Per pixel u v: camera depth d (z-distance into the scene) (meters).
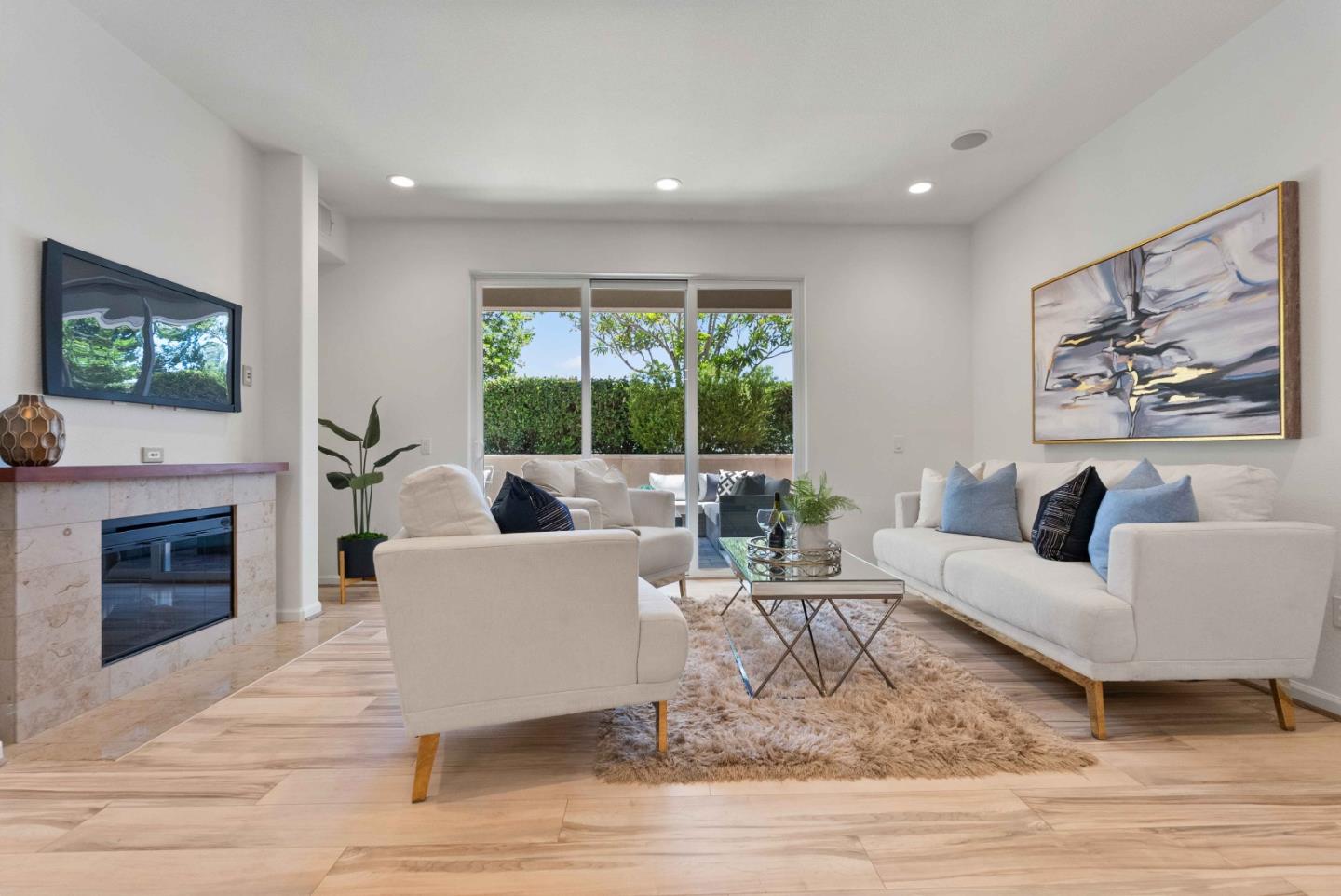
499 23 2.49
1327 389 2.24
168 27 2.50
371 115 3.18
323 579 4.56
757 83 2.92
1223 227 2.61
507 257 4.60
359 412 4.54
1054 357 3.75
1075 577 2.30
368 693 2.42
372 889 1.30
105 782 1.74
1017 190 4.16
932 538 3.41
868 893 1.29
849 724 2.07
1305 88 2.31
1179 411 2.85
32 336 2.21
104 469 2.25
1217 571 2.00
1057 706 2.28
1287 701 2.05
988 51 2.69
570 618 1.79
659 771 1.77
